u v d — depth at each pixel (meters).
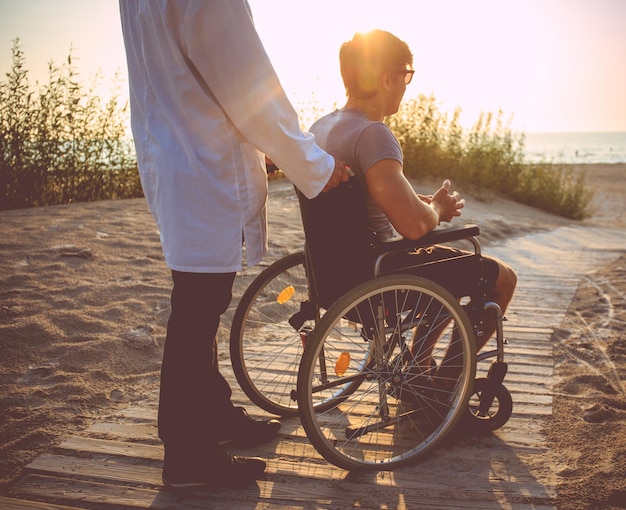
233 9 1.76
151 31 1.86
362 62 2.29
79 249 4.91
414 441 2.52
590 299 4.97
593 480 2.20
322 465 2.35
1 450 2.42
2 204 7.57
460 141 13.18
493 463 2.35
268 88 1.83
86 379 3.03
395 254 2.32
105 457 2.38
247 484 2.22
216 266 1.95
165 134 1.93
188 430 2.12
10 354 3.21
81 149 8.34
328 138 2.30
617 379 3.17
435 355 3.52
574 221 12.87
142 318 3.83
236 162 1.96
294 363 3.29
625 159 65.56
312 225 2.27
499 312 2.48
